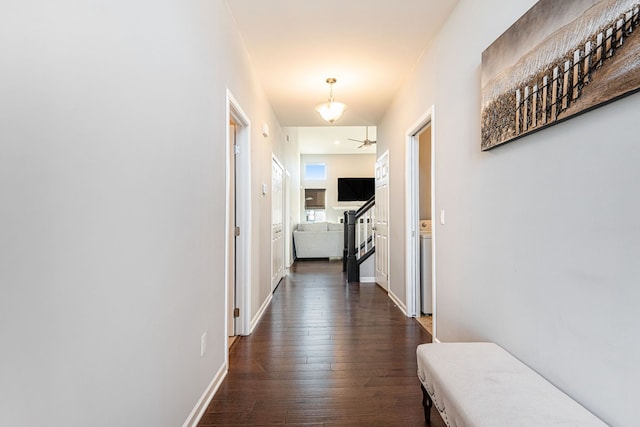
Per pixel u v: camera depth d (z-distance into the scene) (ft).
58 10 2.82
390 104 14.57
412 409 6.28
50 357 2.73
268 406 6.38
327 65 10.85
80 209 3.07
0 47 2.34
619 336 3.64
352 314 12.41
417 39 9.32
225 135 7.67
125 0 3.78
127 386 3.80
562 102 4.31
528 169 5.20
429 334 10.23
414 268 12.12
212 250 6.81
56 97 2.80
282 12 8.05
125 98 3.76
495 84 5.87
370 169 35.53
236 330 10.17
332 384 7.20
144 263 4.17
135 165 3.97
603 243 3.84
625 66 3.45
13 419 2.42
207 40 6.51
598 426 3.57
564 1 4.29
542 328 4.87
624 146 3.59
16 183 2.46
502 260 5.91
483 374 4.78
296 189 30.01
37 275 2.62
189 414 5.60
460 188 7.59
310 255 28.30
